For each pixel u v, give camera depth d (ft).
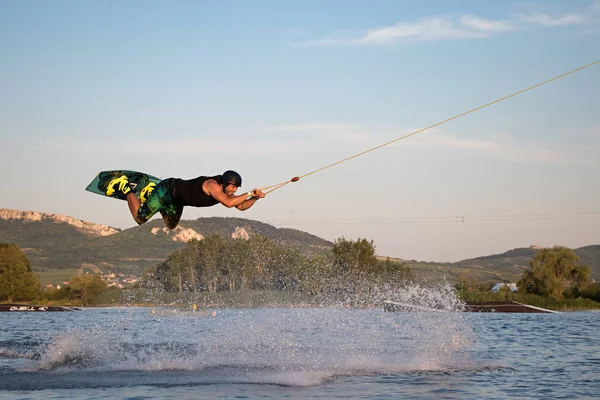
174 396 35.81
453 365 48.96
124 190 37.86
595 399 35.88
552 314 148.46
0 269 246.06
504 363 50.83
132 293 177.88
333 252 180.86
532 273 257.55
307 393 36.91
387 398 35.68
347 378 42.16
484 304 167.53
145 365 47.14
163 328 80.89
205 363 48.06
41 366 46.80
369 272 174.91
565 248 264.72
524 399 35.83
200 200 36.70
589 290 256.52
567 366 49.39
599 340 73.72
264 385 39.32
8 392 36.94
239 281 139.85
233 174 36.55
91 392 36.86
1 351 57.67
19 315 150.41
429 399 35.55
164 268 161.48
